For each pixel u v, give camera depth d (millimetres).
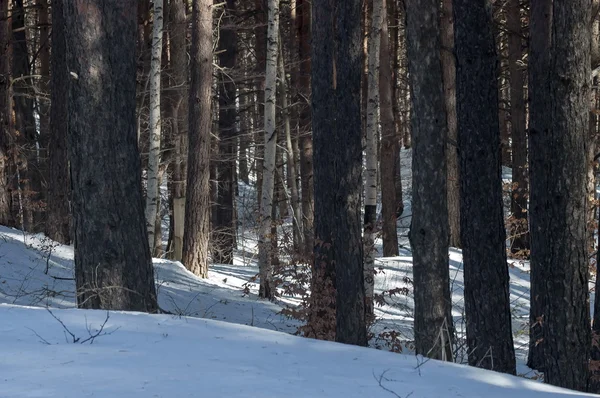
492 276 11711
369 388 5918
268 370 6281
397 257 24891
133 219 11648
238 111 34875
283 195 35188
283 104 28391
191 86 22781
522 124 25594
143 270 11680
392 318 19391
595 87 18531
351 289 13859
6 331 7387
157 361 6371
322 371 6426
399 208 35000
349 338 13812
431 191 11492
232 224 33750
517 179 25000
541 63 12492
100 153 11461
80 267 11516
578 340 11203
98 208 11445
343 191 14008
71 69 11523
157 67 21156
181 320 8273
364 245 17062
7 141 24047
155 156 21219
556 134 11273
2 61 24531
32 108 32125
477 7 11516
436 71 11352
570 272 11227
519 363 15039
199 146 22547
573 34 11055
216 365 6332
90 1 11414
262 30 32281
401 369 6816
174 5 26672
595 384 11320
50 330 7535
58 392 5211
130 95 11758
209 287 20391
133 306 11484
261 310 18734
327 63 14484
